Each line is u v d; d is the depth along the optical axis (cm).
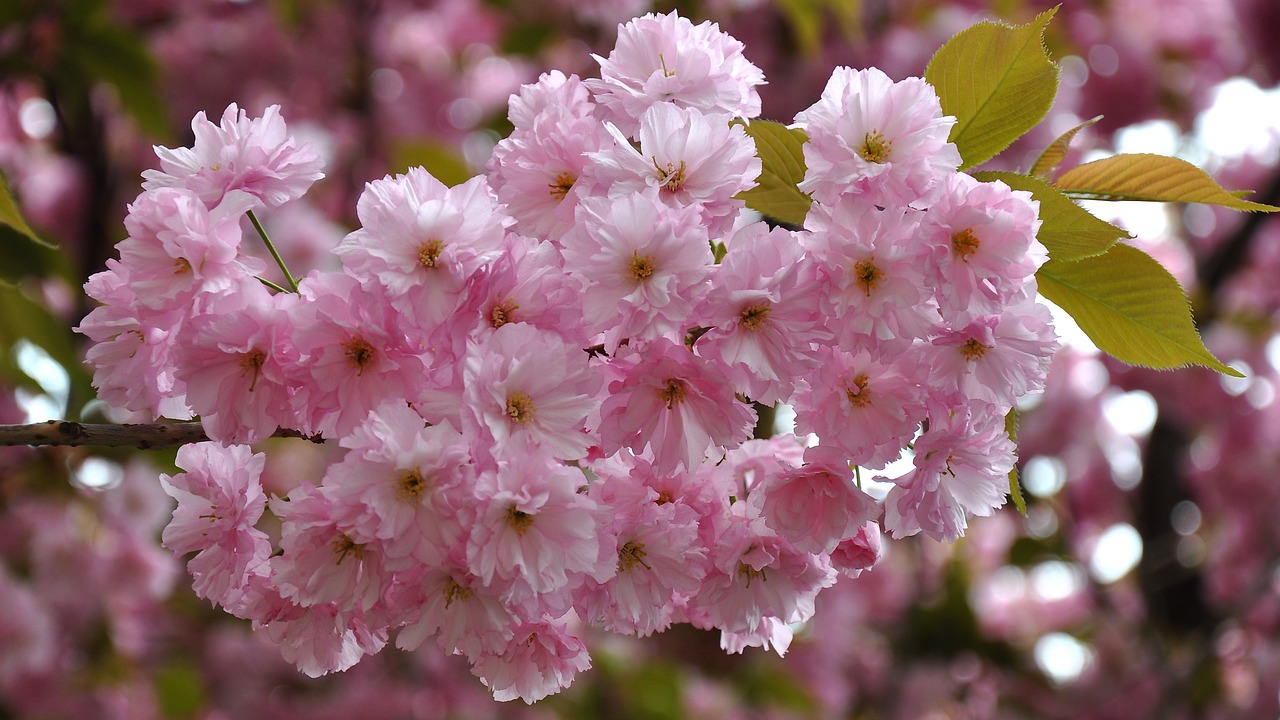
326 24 307
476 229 117
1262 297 329
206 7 302
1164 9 318
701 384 118
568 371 117
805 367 117
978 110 124
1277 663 309
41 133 276
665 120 119
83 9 200
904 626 357
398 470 116
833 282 117
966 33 123
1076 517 340
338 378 117
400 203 117
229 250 118
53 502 234
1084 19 310
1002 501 123
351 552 118
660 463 119
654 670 261
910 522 122
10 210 130
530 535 117
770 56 275
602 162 119
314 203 309
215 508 121
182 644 273
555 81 124
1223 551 317
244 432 118
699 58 122
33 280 198
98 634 255
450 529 116
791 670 331
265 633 122
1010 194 118
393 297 116
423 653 276
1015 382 119
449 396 116
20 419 228
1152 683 320
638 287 116
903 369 120
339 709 269
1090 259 124
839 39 277
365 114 317
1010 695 347
